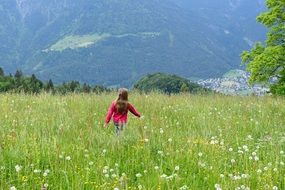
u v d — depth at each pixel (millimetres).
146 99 20406
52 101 18812
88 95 21609
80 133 11453
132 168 9578
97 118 14992
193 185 8406
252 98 23281
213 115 16328
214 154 10312
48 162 9570
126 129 12828
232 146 11672
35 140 10641
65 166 8953
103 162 9500
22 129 12180
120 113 13078
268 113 17766
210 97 23078
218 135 12672
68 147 10445
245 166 9633
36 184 8312
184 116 16078
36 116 14289
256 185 8453
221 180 8602
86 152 10234
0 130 11867
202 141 11383
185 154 10227
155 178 8508
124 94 13062
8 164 9273
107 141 11266
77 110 16344
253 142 12125
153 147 11031
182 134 12602
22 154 9766
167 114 16703
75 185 8125
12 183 8383
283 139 12398
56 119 13656
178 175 8844
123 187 7992
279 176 8898
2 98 19359
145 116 15828
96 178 8461
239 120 15648
